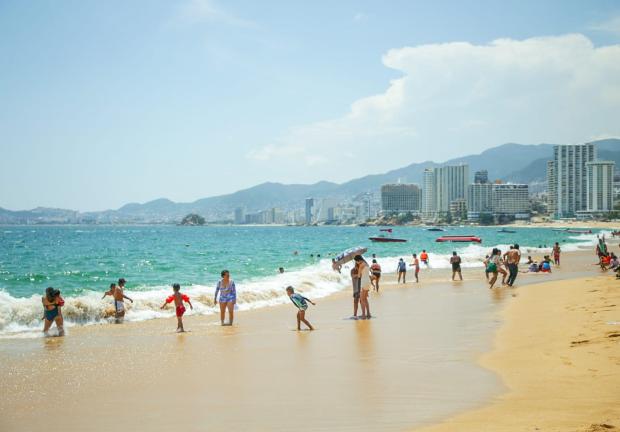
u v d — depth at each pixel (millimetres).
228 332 16359
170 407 8711
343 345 13844
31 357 12750
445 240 106688
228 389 9742
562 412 7543
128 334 16078
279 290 26016
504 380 9680
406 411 8102
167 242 108500
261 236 159500
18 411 8625
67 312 17984
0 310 17000
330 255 60531
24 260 54844
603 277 30625
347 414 8070
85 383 10328
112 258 58312
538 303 20875
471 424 7297
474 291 27156
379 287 29906
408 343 13836
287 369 11242
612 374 9414
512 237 141625
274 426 7625
